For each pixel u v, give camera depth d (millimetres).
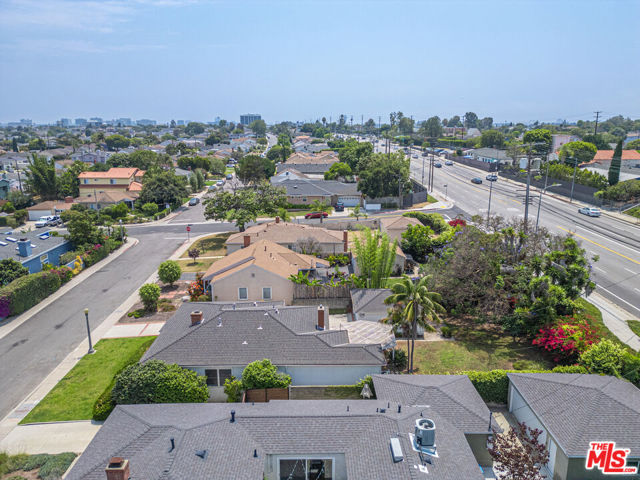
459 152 162000
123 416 22531
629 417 21141
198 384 26953
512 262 40406
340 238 56938
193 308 34969
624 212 75688
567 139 147375
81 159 166625
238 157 191125
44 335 38219
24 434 25500
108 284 50938
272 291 42312
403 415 21453
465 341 35656
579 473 20141
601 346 28016
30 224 87938
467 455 19297
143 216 87250
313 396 28297
